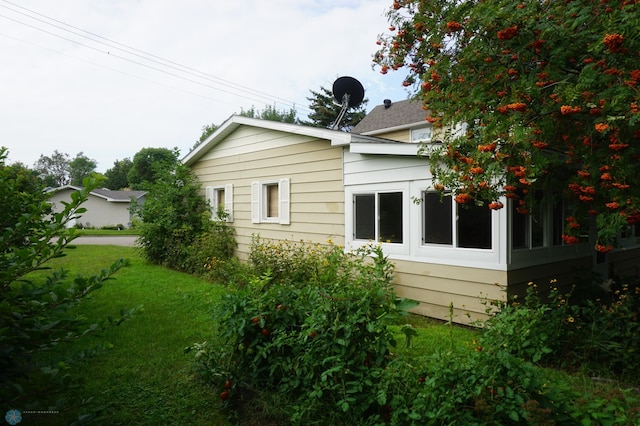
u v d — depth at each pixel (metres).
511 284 5.01
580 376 3.56
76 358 2.18
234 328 3.04
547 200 5.80
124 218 35.25
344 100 9.63
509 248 4.98
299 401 2.74
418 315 5.76
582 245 6.78
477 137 3.88
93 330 2.14
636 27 2.70
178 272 9.06
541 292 5.59
